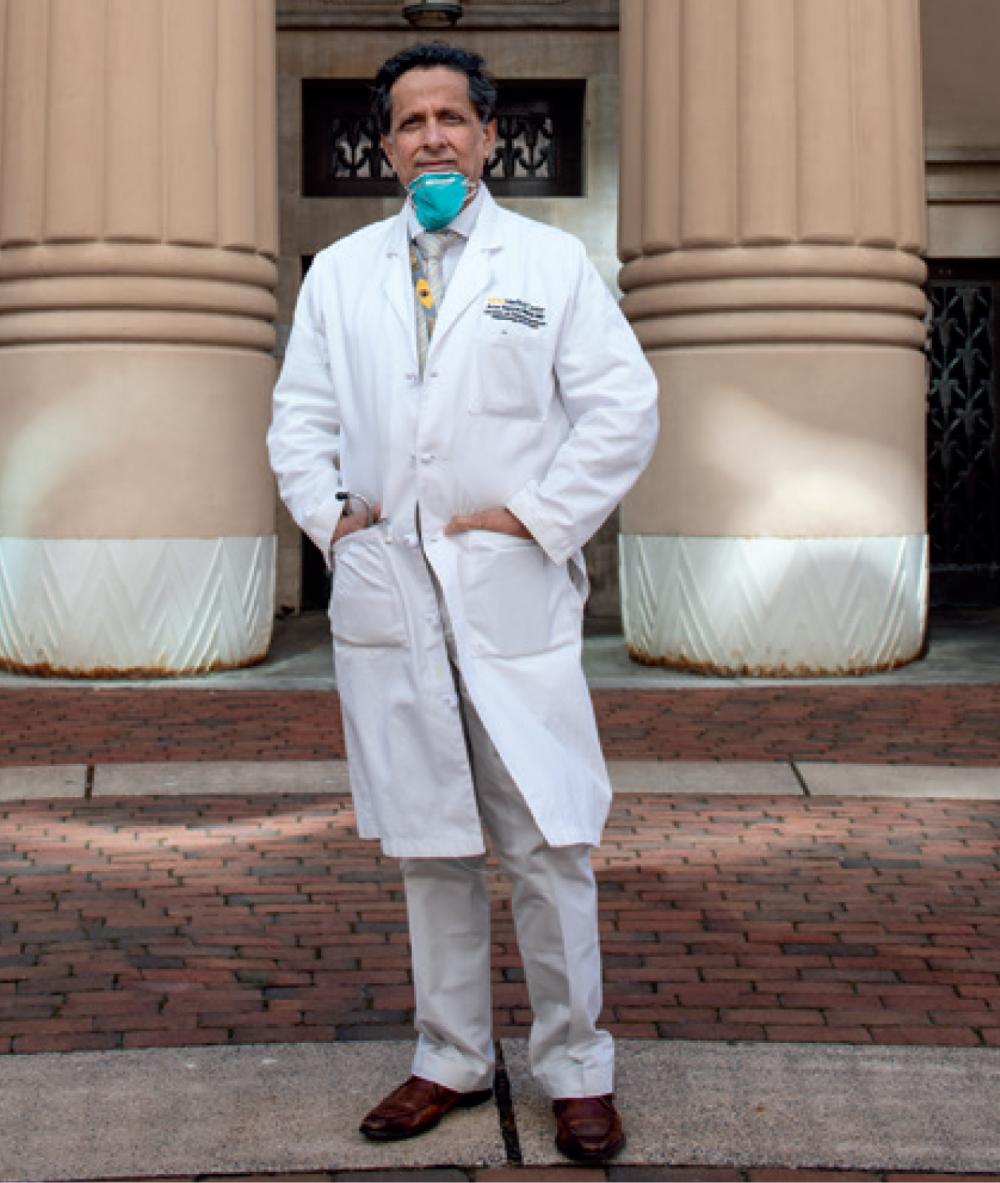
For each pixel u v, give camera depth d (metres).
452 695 3.49
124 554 9.60
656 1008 4.42
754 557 9.72
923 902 5.42
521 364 3.46
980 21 13.28
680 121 9.91
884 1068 3.96
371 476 3.54
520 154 13.21
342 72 12.84
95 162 9.60
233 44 9.83
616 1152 3.49
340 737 8.03
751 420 9.75
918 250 10.19
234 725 8.30
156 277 9.66
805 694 9.22
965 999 4.50
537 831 3.48
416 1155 3.49
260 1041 4.16
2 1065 3.98
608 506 3.50
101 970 4.71
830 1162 3.46
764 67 9.70
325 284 3.67
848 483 9.77
